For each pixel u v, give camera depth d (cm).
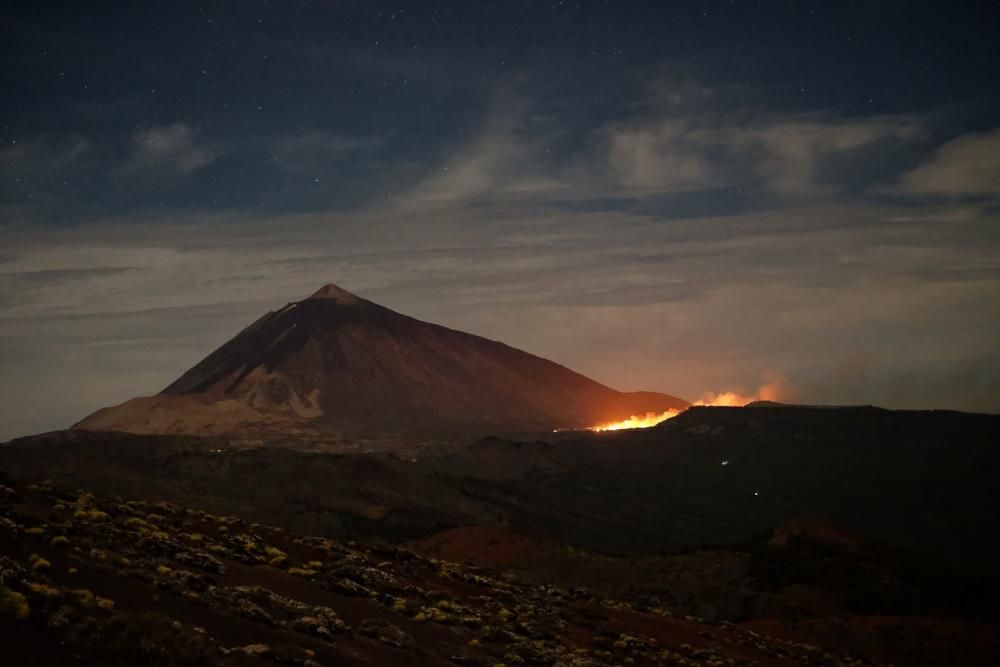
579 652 3481
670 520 16462
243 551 3378
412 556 4453
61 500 3231
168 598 2359
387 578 3659
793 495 19138
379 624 2823
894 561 6894
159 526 3369
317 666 2180
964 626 5512
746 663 4191
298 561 3506
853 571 6562
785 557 6788
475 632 3281
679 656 3934
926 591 6425
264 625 2430
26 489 3212
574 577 6738
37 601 1955
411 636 2875
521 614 3903
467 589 4138
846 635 5419
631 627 4347
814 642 5347
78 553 2508
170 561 2789
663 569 6731
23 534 2508
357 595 3231
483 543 7600
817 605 6069
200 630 2116
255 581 2961
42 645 1741
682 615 5272
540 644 3325
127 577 2417
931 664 5072
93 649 1805
